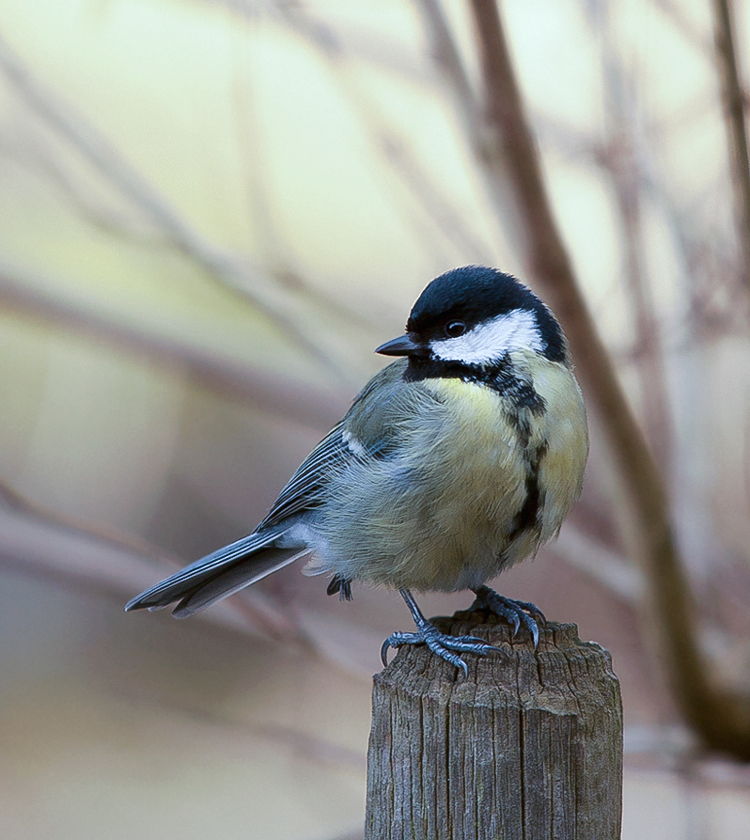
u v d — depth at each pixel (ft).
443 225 31.22
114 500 47.93
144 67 49.21
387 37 32.63
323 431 39.06
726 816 36.09
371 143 32.89
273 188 46.93
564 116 31.50
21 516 29.43
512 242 26.43
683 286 28.86
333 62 31.71
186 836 48.39
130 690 48.65
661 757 31.68
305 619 32.42
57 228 47.98
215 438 48.98
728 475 33.81
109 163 34.96
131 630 56.13
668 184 29.01
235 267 35.55
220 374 38.73
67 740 54.03
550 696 16.78
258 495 48.67
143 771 52.65
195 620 41.63
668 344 29.50
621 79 28.73
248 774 51.49
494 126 25.44
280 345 45.47
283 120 48.96
